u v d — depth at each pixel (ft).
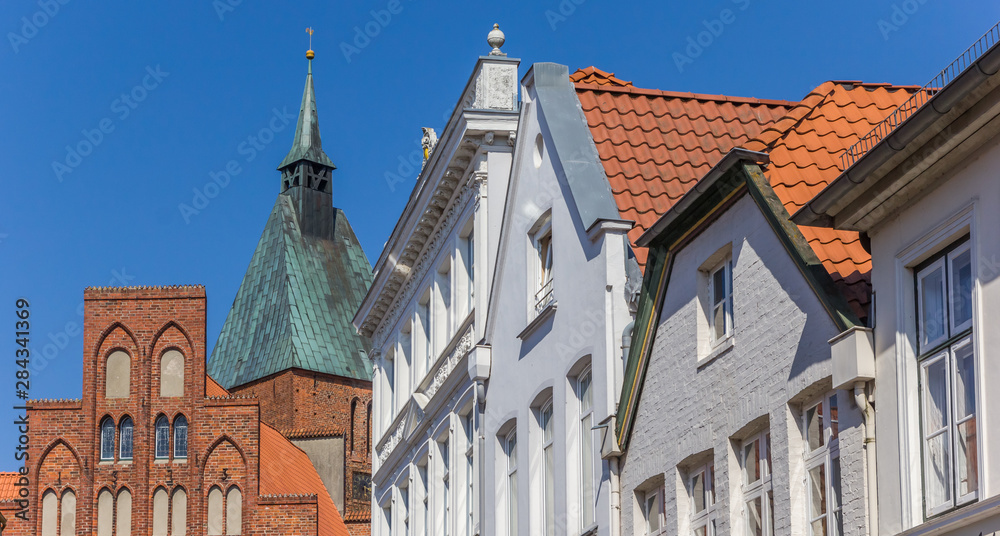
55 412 170.71
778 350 54.54
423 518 113.39
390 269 118.52
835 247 54.03
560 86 84.74
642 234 69.05
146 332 174.50
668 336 64.69
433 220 107.34
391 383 129.49
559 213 79.82
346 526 220.23
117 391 172.55
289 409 331.36
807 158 62.23
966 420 44.37
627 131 82.64
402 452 119.03
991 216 43.68
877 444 48.34
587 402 75.56
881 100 67.10
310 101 374.63
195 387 173.27
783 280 54.70
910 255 47.55
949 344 45.55
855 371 48.78
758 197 56.24
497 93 96.63
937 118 43.86
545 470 81.20
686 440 61.87
